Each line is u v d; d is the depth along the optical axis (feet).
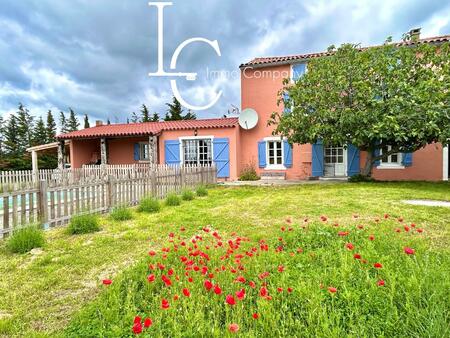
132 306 7.45
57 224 17.94
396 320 6.42
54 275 10.48
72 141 58.70
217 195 30.83
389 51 35.96
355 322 6.62
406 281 7.93
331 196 26.35
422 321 6.28
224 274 9.02
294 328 6.52
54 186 17.79
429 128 29.55
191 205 24.50
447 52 34.27
